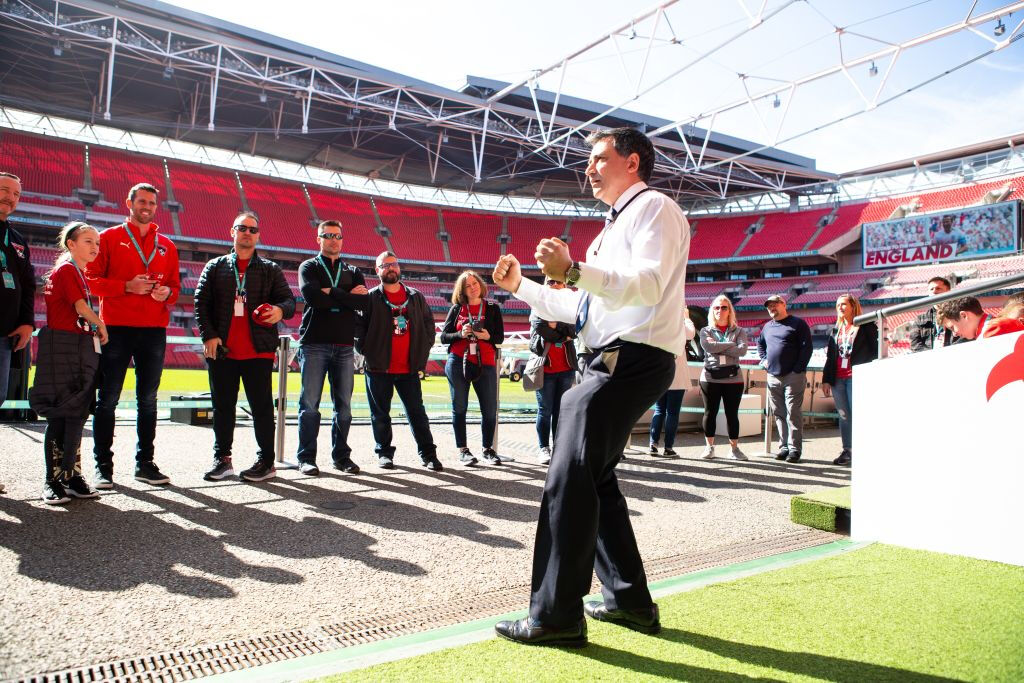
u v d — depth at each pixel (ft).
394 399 33.45
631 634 6.32
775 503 13.87
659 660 5.67
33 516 10.48
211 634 6.48
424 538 10.32
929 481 9.59
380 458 16.80
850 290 123.44
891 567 8.64
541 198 154.51
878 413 10.29
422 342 16.71
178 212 117.80
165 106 96.73
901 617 6.77
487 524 11.30
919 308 9.98
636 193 6.22
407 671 5.42
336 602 7.50
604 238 6.37
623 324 5.98
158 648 6.12
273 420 14.69
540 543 6.12
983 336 11.73
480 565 9.08
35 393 11.09
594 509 5.93
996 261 106.52
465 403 18.13
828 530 11.40
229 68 77.20
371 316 16.19
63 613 6.85
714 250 143.13
